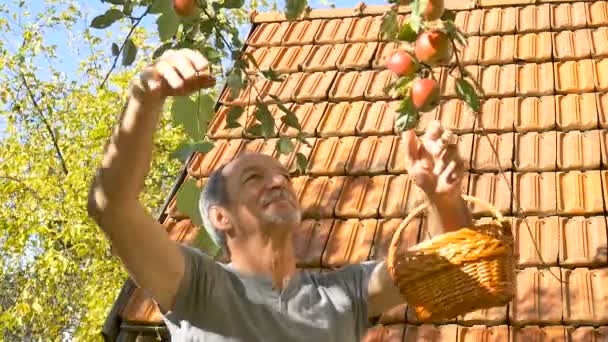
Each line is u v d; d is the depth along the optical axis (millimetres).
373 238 5238
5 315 12734
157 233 2697
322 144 6160
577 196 5324
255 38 7594
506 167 5637
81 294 13953
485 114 6176
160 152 13891
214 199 3014
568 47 6801
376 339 4633
